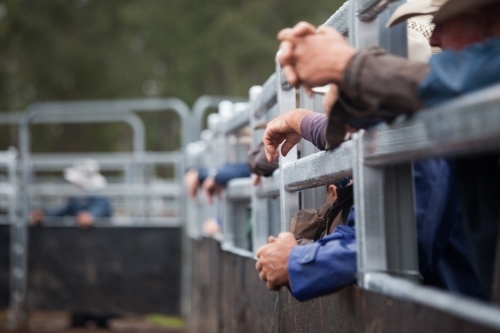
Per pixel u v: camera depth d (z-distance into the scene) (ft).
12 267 78.23
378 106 11.71
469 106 9.39
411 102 11.29
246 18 222.69
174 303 75.51
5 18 236.63
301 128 17.66
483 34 12.85
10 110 238.68
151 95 243.81
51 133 246.06
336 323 14.84
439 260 15.70
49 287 77.56
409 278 13.07
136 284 76.18
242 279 30.32
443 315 9.98
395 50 14.40
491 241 12.80
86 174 80.48
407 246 13.14
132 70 237.45
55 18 241.35
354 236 14.82
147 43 238.07
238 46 221.46
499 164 12.71
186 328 74.54
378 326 12.30
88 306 76.89
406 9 13.84
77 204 81.61
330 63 12.23
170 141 239.71
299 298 14.37
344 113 13.16
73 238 77.41
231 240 40.34
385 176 13.15
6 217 84.28
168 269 75.87
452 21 13.05
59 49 236.02
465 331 9.45
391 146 11.82
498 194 12.80
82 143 247.09
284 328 20.94
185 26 231.09
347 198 16.63
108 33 240.73
